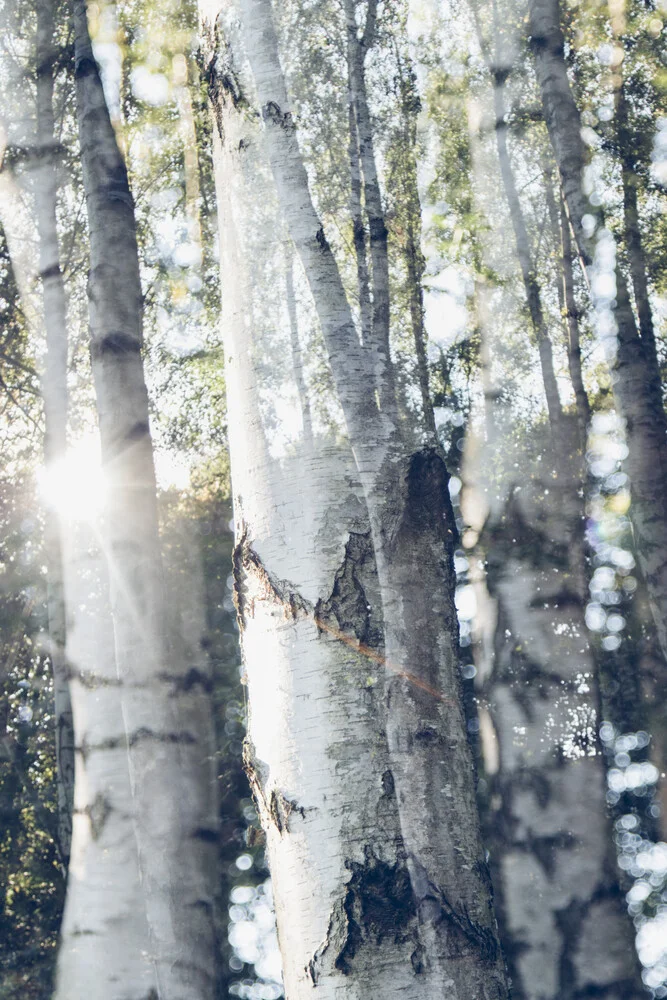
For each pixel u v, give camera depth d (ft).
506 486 23.72
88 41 27.78
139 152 33.37
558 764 20.95
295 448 12.91
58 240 31.83
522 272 26.43
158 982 20.92
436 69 29.35
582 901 20.12
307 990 11.11
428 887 11.29
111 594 22.93
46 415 29.17
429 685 12.05
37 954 31.42
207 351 31.55
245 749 12.53
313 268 13.80
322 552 12.35
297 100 15.83
